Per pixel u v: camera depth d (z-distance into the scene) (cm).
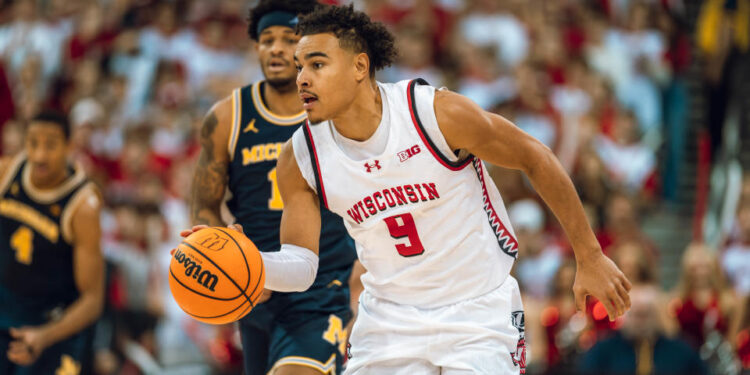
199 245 792
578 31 2952
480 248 855
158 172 2517
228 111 1070
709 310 1841
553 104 2619
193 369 1931
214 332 1991
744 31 2786
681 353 1644
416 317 852
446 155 829
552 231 2297
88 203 1373
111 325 1812
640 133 2784
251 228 1070
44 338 1316
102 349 1784
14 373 1377
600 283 832
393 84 856
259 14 1062
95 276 1377
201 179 1075
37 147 1337
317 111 822
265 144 1054
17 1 3172
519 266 2056
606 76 2842
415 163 827
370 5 2992
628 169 2642
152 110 2752
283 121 1055
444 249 846
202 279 780
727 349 1748
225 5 3066
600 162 2450
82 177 1393
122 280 1919
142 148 2525
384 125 831
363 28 829
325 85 814
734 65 2764
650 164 2669
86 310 1366
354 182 841
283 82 1041
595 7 3100
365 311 888
